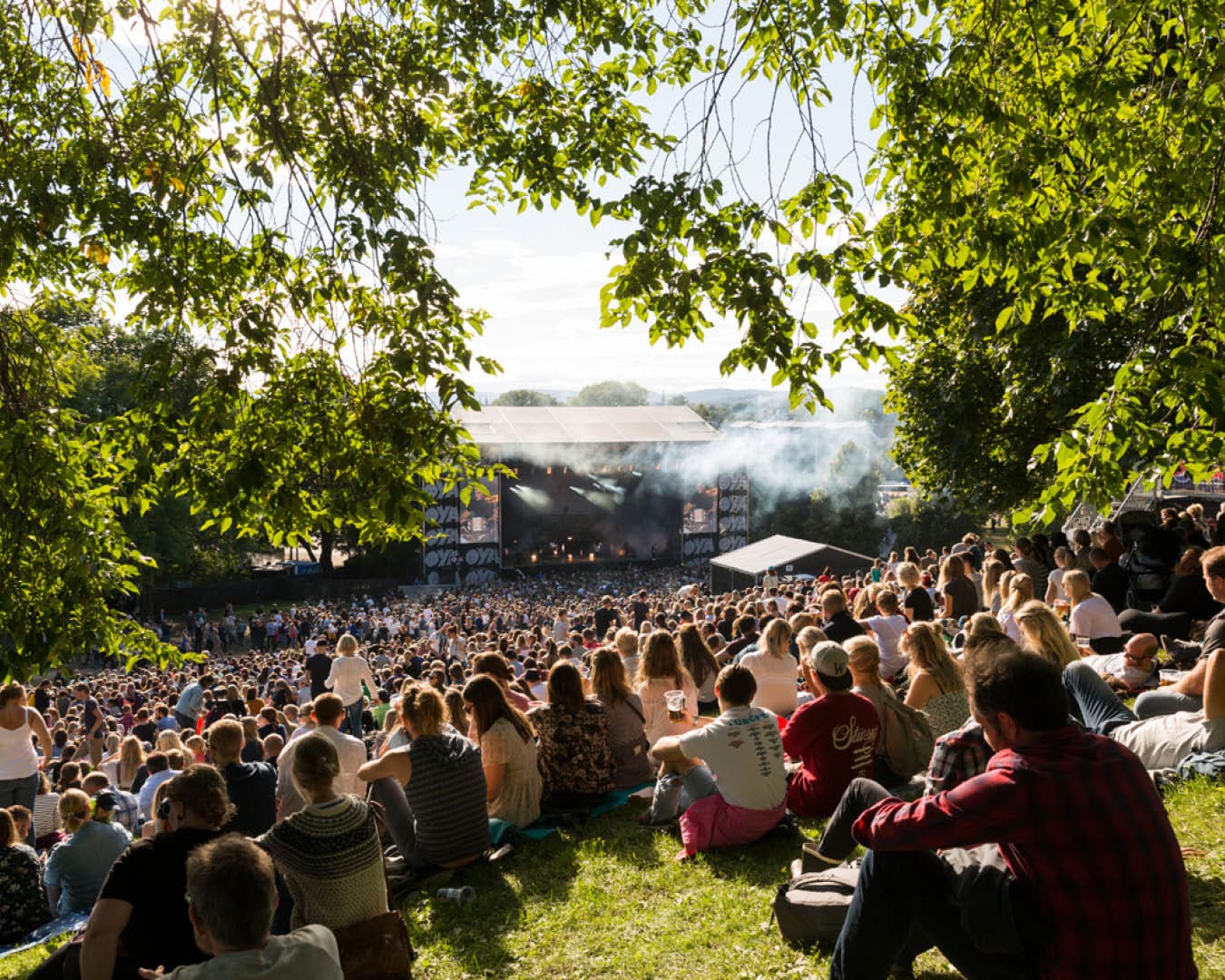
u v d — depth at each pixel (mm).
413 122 6680
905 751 6754
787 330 5555
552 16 6766
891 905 3568
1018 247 6500
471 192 7625
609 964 5102
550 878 6523
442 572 69812
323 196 6863
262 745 10922
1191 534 13117
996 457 23953
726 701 6590
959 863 3498
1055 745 3039
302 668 27516
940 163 6242
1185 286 5730
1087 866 2912
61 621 7363
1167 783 6121
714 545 78938
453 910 6137
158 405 6113
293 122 6492
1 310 7984
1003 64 6738
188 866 3279
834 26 6055
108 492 7648
